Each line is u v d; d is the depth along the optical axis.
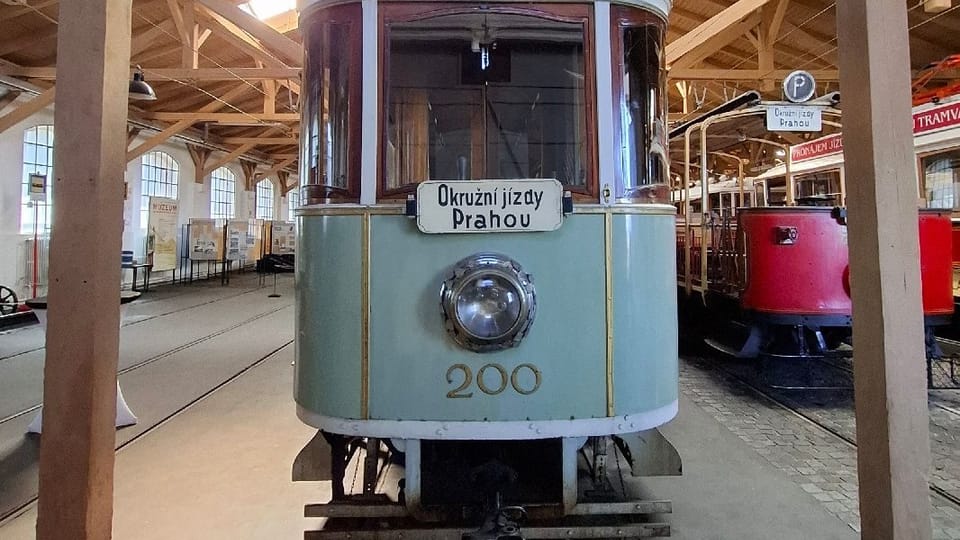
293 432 3.97
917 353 1.83
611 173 2.24
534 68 2.31
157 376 5.59
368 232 2.20
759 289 4.72
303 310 2.31
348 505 2.33
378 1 2.28
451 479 2.49
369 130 2.23
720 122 5.74
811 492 3.04
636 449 2.49
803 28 10.58
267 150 21.28
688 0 10.73
